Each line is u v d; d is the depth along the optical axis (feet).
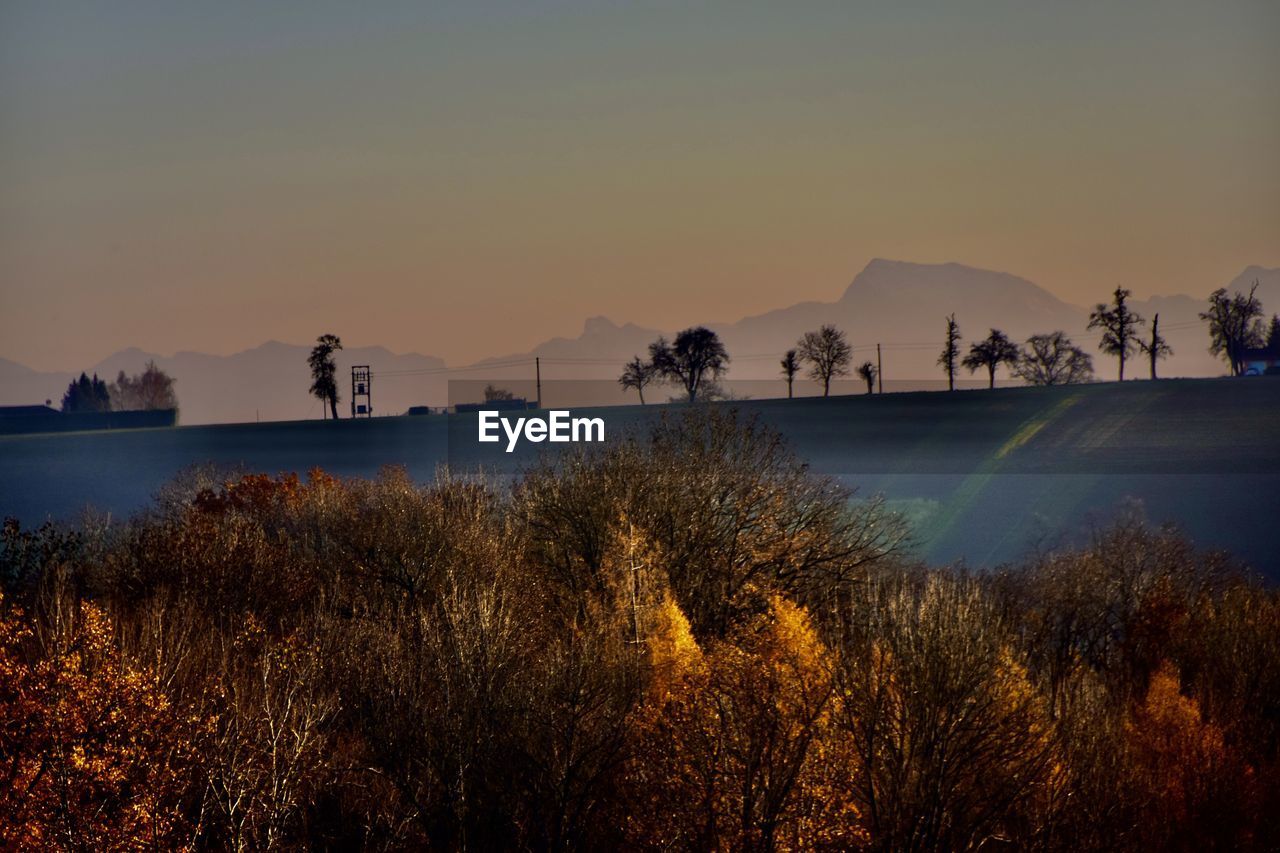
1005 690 90.48
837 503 138.00
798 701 85.76
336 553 129.49
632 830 79.10
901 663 88.48
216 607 110.63
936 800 83.56
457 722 80.28
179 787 72.74
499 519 137.90
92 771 69.62
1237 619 149.69
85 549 132.46
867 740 83.25
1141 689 143.33
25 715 71.31
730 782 79.61
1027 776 87.51
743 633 109.91
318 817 77.66
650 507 126.11
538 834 78.64
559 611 116.47
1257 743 132.57
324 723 83.46
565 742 80.74
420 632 93.35
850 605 121.80
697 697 84.89
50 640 86.43
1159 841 106.42
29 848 67.51
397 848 76.64
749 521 129.39
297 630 91.04
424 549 119.34
